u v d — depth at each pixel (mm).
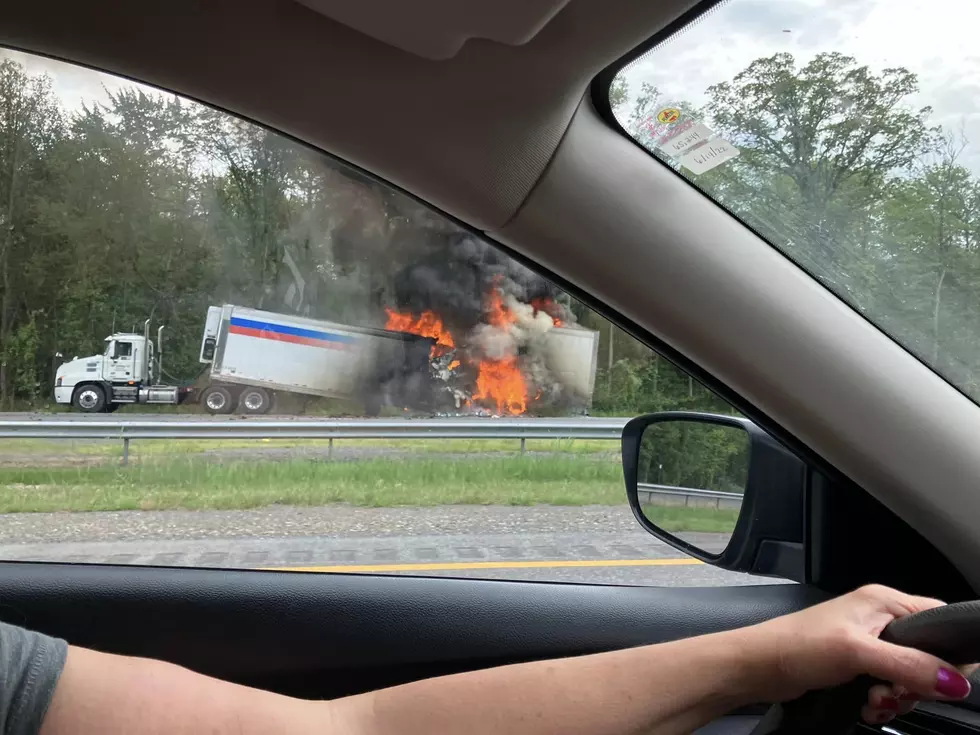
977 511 1309
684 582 1912
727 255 1371
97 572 1802
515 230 1484
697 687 732
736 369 1417
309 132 1488
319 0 1133
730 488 1719
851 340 1348
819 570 1613
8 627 694
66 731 638
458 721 718
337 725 712
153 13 1263
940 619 704
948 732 1225
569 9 1100
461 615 1729
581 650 1697
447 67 1237
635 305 1454
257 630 1719
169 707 675
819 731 779
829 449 1403
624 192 1368
